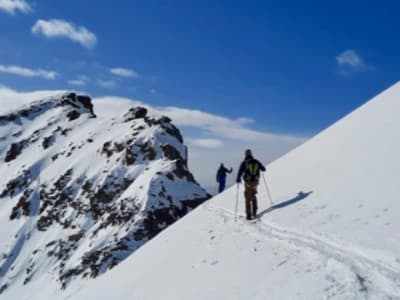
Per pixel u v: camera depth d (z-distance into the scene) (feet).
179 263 51.08
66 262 417.90
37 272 431.43
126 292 53.93
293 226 44.98
